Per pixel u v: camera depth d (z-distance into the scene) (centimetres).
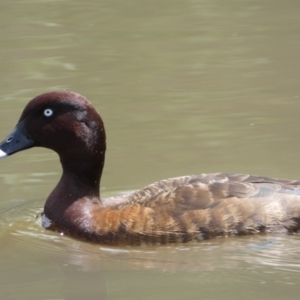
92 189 1033
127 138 1345
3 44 1912
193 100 1529
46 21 2100
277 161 1232
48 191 1170
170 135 1355
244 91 1575
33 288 872
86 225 996
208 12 2173
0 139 1326
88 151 1025
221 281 863
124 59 1802
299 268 886
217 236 949
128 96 1561
